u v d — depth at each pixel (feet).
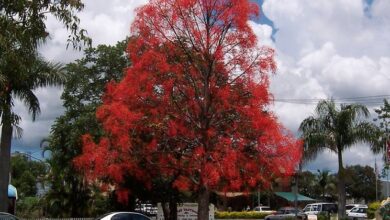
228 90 65.77
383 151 115.85
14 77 43.78
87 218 123.65
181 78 66.90
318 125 115.44
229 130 66.33
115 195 93.20
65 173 128.47
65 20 42.27
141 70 66.28
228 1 67.26
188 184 69.56
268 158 65.51
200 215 65.92
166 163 68.49
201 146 65.62
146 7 67.67
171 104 66.44
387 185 139.03
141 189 83.92
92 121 96.99
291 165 65.77
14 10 40.52
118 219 68.33
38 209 156.56
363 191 331.16
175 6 67.05
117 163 68.64
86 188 136.46
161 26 67.56
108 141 68.59
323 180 289.33
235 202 212.02
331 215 144.46
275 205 230.68
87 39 43.34
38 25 41.37
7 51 40.91
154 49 67.41
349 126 114.11
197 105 66.95
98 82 102.17
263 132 64.90
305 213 148.36
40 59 82.64
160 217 88.48
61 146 102.37
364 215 152.46
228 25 66.95
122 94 66.90
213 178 62.39
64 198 138.51
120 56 102.01
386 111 119.65
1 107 43.29
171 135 66.33
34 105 82.43
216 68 67.51
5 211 82.02
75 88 102.68
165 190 85.71
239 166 64.64
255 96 65.00
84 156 70.64
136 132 67.00
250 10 67.15
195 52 67.31
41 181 170.60
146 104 67.15
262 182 67.31
